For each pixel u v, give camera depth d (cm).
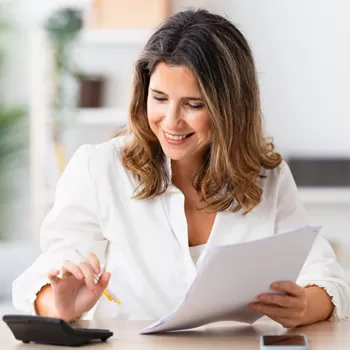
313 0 548
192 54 234
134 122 260
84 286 228
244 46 254
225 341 211
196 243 269
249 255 196
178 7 554
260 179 273
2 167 623
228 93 245
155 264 262
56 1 602
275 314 219
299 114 554
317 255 265
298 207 280
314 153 554
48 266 251
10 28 625
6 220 625
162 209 264
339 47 548
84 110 544
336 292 248
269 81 554
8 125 615
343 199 522
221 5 552
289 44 550
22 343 209
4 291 486
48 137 547
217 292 205
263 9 550
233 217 266
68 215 264
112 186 265
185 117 239
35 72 548
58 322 199
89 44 558
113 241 265
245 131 260
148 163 262
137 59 252
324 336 221
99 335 209
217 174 257
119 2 538
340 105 551
